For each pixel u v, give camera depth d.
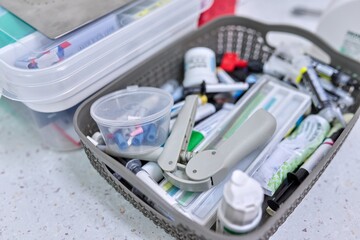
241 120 0.51
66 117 0.52
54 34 0.44
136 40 0.50
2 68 0.42
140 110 0.47
